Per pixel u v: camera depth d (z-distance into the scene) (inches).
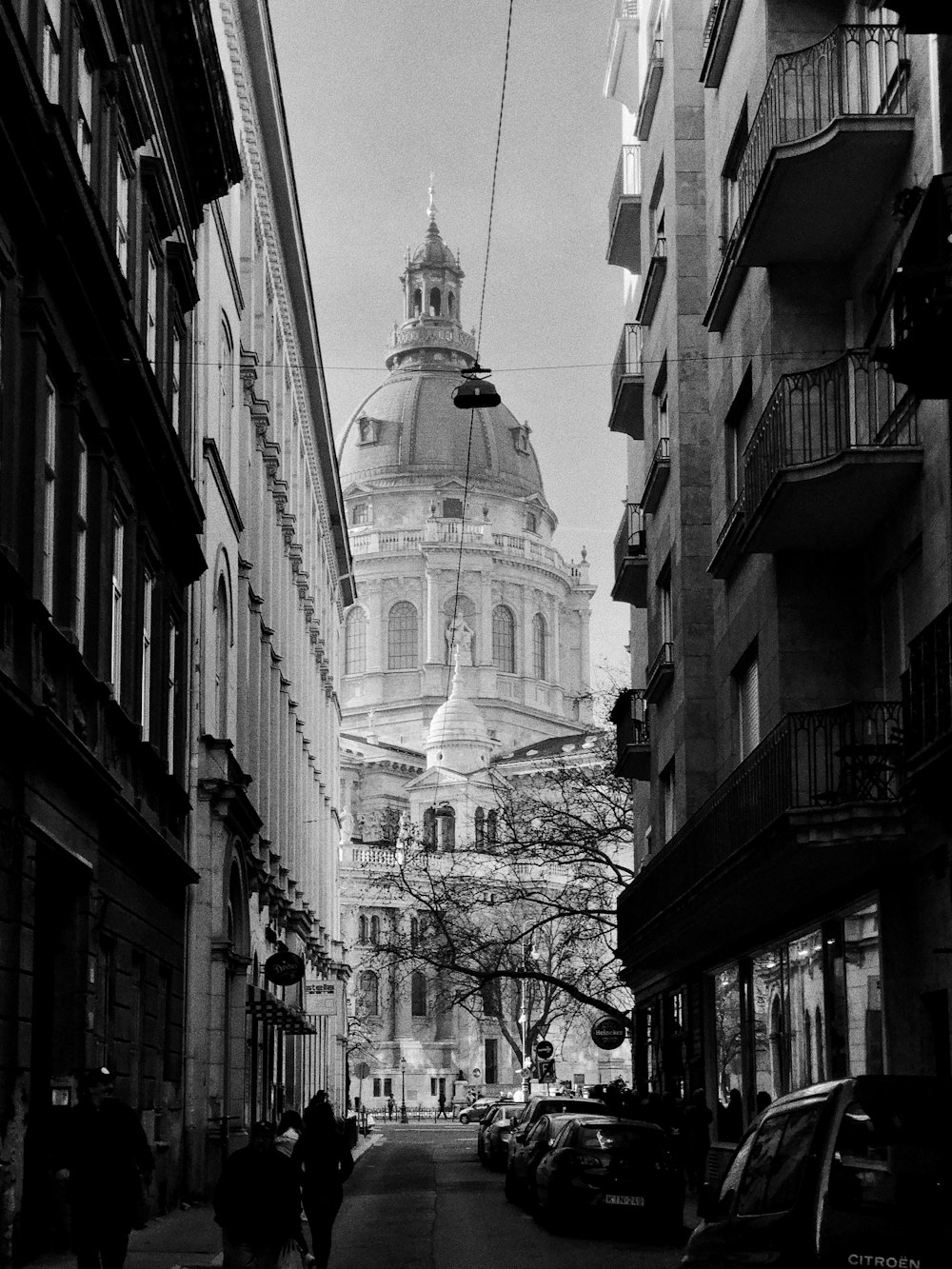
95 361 779.4
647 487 1376.7
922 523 777.6
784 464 872.9
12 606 639.8
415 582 5821.9
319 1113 726.5
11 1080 637.3
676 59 1299.2
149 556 973.8
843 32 886.4
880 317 834.8
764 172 848.9
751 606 1018.7
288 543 1861.5
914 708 686.5
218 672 1333.7
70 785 732.7
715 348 1163.9
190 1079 1133.7
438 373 6382.9
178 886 1075.3
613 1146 941.8
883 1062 810.2
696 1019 1328.7
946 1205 385.7
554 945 2805.1
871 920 838.5
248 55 1624.0
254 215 1669.5
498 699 5708.7
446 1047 5002.5
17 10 650.2
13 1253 639.8
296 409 2096.5
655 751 1445.6
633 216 1557.6
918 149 791.1
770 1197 416.2
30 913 660.7
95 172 816.9
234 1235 492.7
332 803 2691.9
